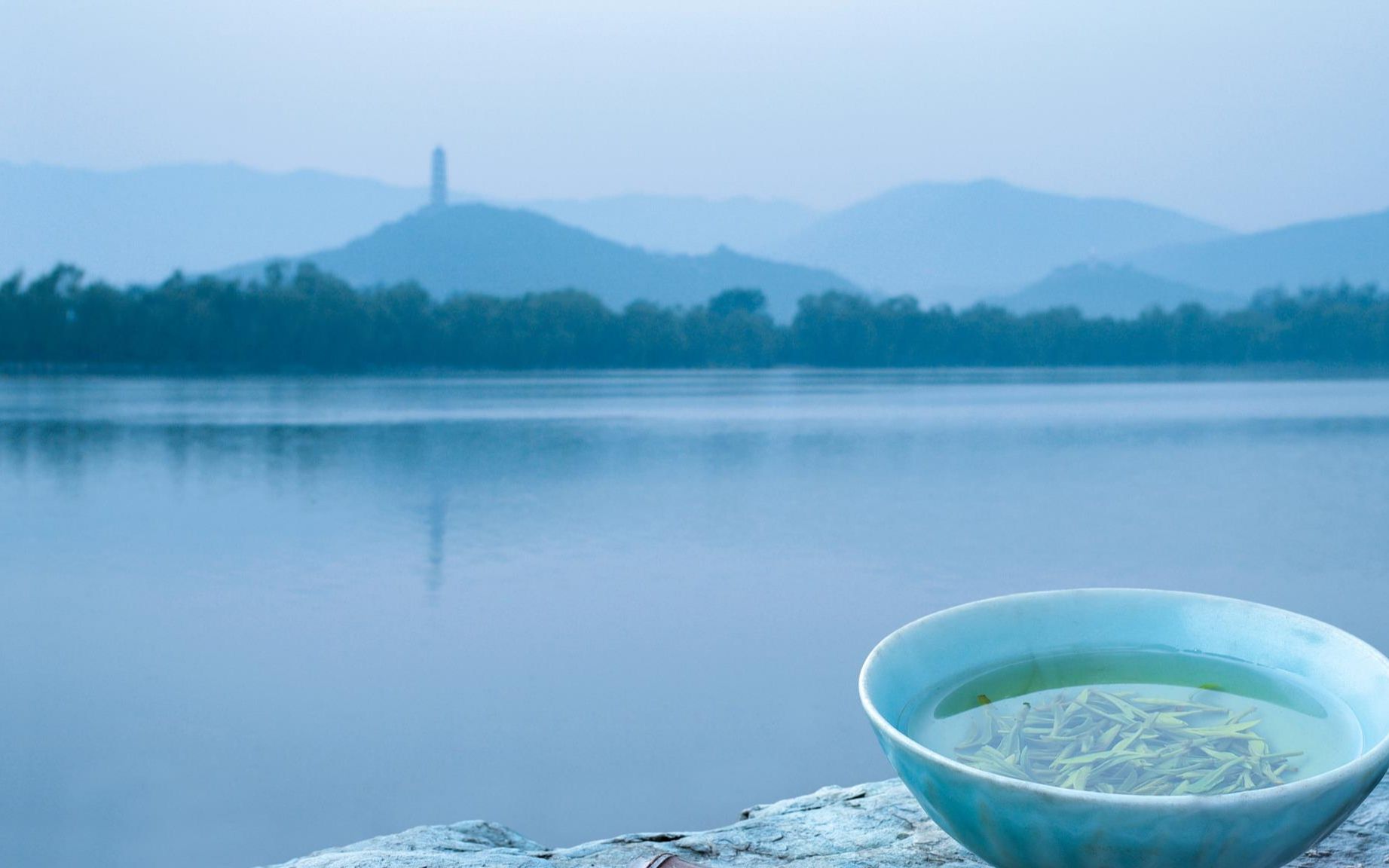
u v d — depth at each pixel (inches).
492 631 346.9
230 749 250.7
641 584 408.2
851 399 1126.4
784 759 240.5
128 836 214.1
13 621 365.4
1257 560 420.8
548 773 232.4
